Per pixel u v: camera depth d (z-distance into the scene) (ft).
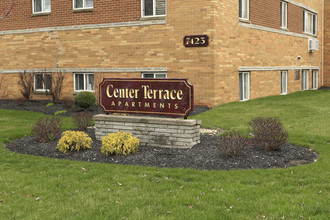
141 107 33.09
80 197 20.59
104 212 18.60
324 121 41.24
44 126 34.71
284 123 41.19
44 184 22.76
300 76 80.02
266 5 65.67
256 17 62.75
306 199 19.54
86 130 39.42
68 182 23.11
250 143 30.01
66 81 62.69
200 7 52.06
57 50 63.00
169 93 31.76
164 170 25.21
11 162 28.17
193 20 52.65
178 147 31.07
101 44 59.31
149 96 32.63
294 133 35.55
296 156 28.14
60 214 18.52
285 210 18.40
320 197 19.84
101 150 29.99
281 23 71.97
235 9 56.49
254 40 61.98
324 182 22.29
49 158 29.09
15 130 39.60
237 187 21.61
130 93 33.50
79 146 30.99
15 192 21.58
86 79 61.57
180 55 53.98
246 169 25.25
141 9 56.03
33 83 65.36
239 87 59.52
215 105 52.80
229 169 25.45
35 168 26.43
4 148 32.53
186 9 52.90
